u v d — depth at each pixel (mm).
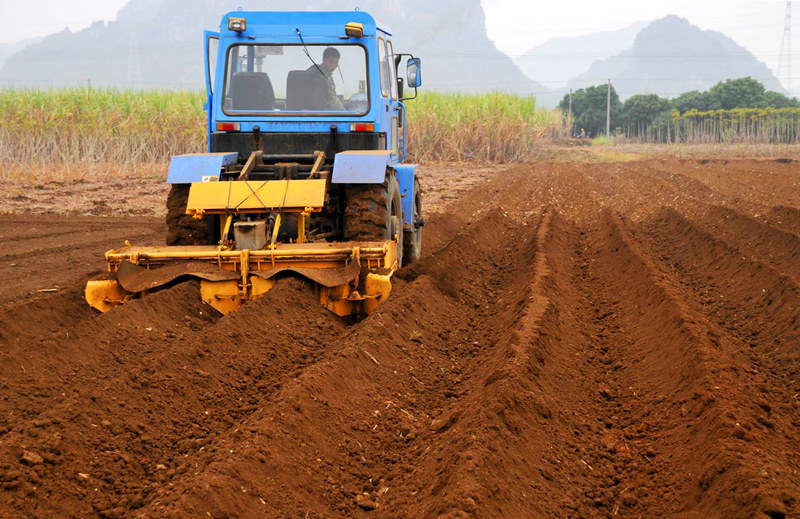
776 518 3451
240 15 7902
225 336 5785
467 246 10633
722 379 5172
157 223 13562
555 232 11914
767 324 7012
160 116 25766
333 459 4355
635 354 6402
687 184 18828
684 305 6949
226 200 6934
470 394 5234
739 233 11305
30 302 6625
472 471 3857
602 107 60656
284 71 7953
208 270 6738
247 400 5125
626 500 4035
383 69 8383
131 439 4398
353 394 5117
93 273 8625
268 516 3699
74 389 5055
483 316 7680
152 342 5918
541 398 5047
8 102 23047
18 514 3482
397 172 8930
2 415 4527
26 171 20859
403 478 4207
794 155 31609
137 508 3746
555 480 4238
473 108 30297
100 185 19703
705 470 4004
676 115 42125
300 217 7094
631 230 12414
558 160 32500
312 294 6914
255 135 7852
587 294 8703
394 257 7324
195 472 3893
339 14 7883
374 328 6035
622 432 4922
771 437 4426
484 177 22734
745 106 52750
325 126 7859
